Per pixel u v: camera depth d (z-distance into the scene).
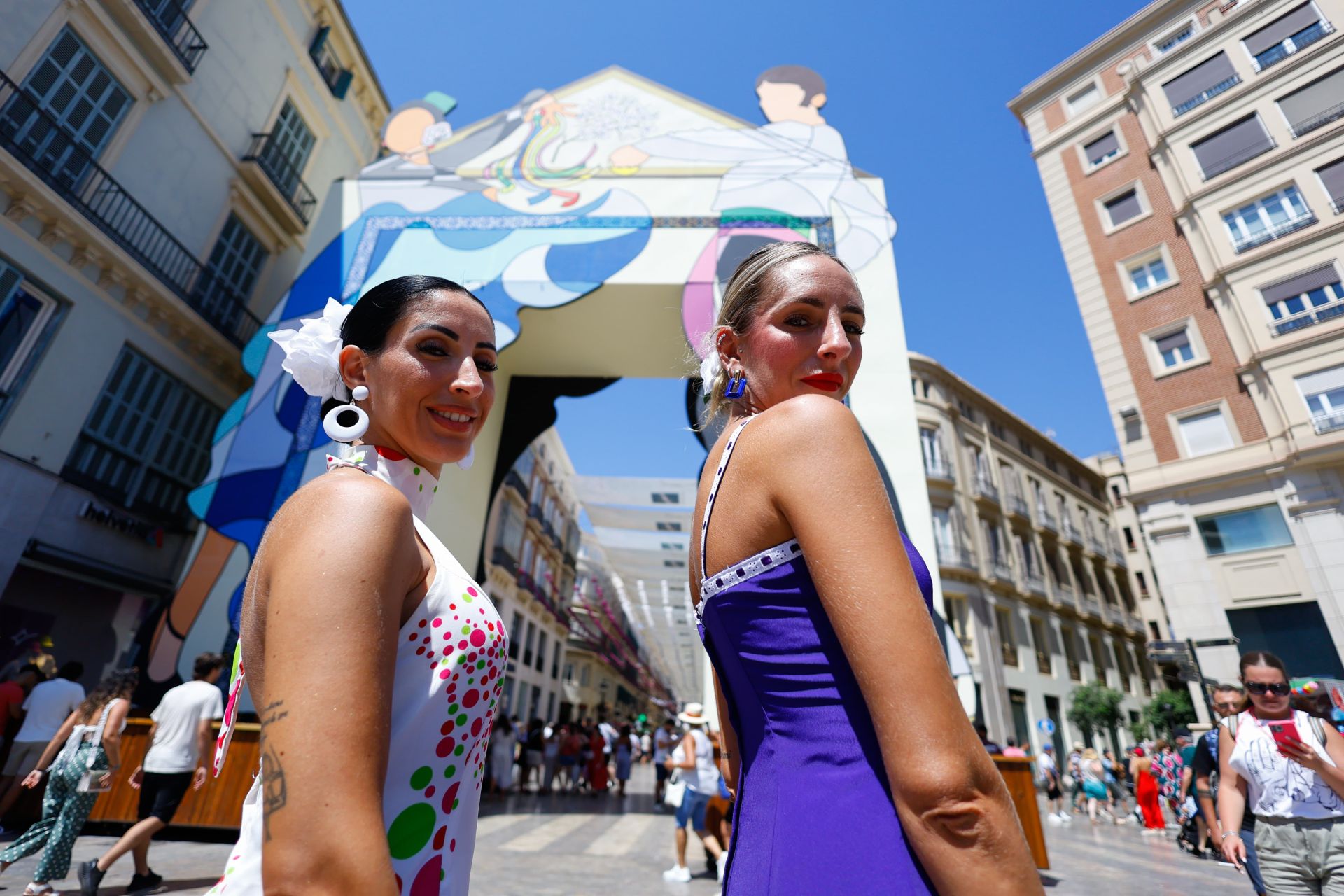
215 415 11.02
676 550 21.19
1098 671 25.59
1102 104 18.98
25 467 7.96
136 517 9.61
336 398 1.02
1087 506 29.69
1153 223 17.02
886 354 6.98
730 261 7.59
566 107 8.98
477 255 7.83
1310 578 12.91
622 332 8.41
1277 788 2.35
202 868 4.46
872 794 0.62
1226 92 15.90
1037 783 19.91
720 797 5.08
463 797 0.81
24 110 7.98
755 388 0.98
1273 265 14.36
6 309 7.82
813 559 0.63
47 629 8.62
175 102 10.05
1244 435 14.34
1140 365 16.34
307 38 12.89
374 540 0.68
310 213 12.91
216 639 6.07
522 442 8.99
